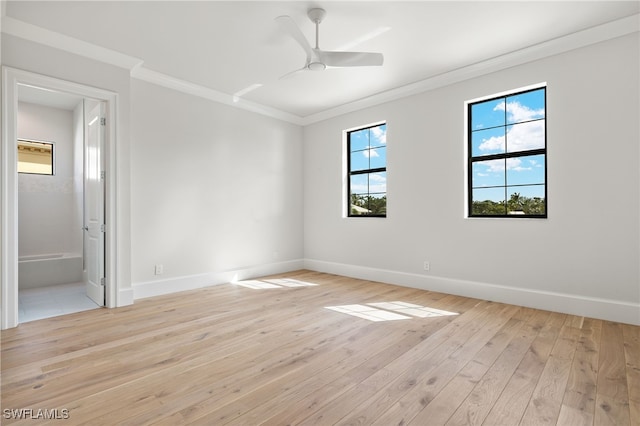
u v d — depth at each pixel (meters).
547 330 2.84
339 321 3.12
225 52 3.54
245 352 2.43
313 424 1.60
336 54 2.89
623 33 2.96
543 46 3.33
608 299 3.07
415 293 4.19
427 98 4.34
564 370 2.13
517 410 1.71
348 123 5.31
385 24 3.00
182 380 2.02
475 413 1.68
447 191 4.15
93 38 3.22
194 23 2.99
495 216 3.84
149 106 4.04
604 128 3.08
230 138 4.91
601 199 3.11
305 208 6.03
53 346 2.53
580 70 3.20
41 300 3.87
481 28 3.07
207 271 4.61
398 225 4.66
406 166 4.56
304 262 6.04
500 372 2.11
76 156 5.13
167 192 4.20
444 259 4.20
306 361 2.29
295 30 2.61
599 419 1.63
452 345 2.55
